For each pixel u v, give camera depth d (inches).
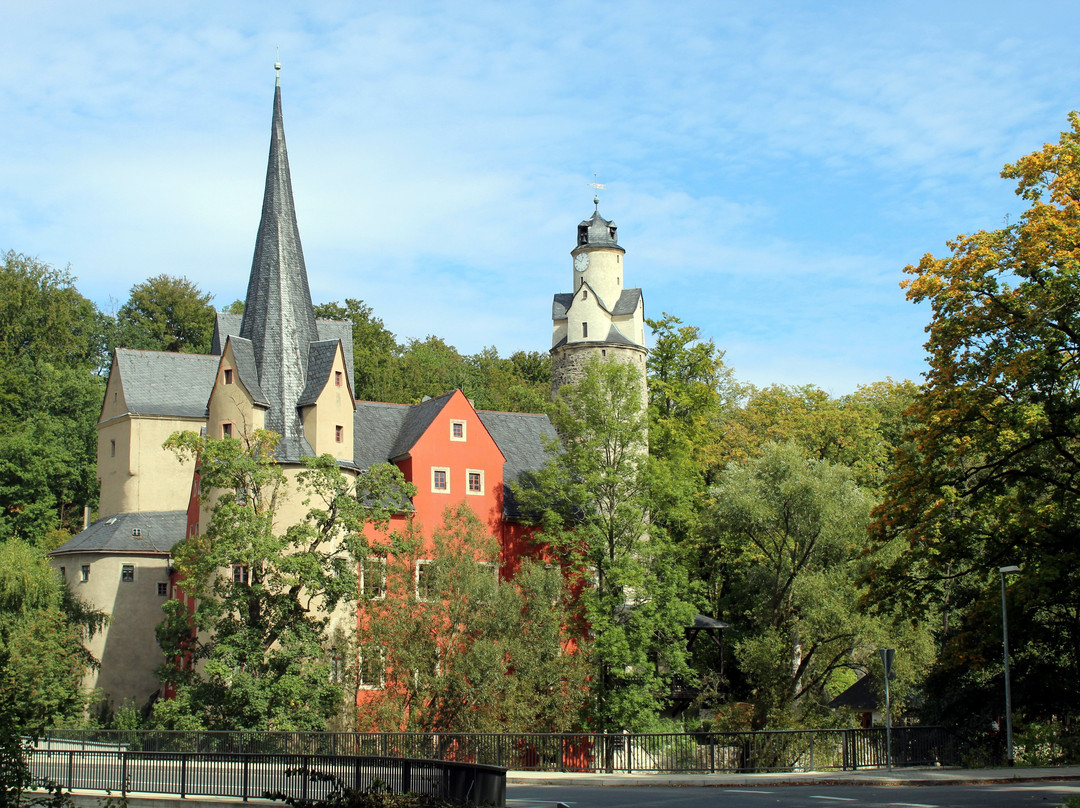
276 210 1909.4
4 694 730.2
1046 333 1227.2
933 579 1403.8
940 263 1325.0
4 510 2655.0
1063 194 1241.4
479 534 1628.9
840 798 840.3
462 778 738.8
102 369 3388.3
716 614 2258.9
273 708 1433.3
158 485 2113.7
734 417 2758.4
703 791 940.6
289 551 1665.8
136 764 979.3
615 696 1652.3
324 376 1808.6
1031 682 1338.6
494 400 3580.2
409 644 1504.7
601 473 1830.7
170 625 1504.7
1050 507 1301.7
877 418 2541.8
